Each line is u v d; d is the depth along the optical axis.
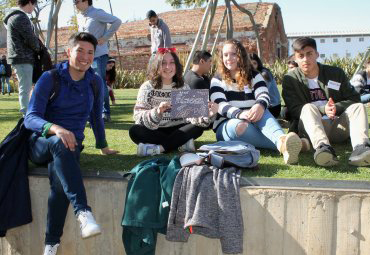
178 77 3.76
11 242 3.38
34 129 3.05
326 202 2.75
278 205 2.81
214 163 3.00
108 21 5.64
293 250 2.82
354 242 2.74
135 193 2.88
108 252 3.17
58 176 2.92
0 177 3.10
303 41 3.79
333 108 3.47
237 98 3.76
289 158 3.25
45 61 5.38
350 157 3.22
